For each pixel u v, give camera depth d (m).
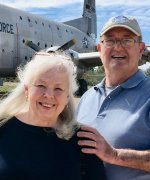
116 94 3.42
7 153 2.45
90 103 3.68
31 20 23.27
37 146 2.48
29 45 19.27
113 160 2.89
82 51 29.69
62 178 2.44
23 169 2.40
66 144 2.54
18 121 2.57
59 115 2.67
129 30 3.53
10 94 2.68
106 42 3.63
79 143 2.59
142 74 3.54
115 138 3.23
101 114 3.44
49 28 25.19
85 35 30.47
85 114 3.64
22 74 2.65
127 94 3.38
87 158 2.64
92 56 22.45
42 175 2.40
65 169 2.47
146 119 3.19
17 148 2.46
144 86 3.37
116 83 3.61
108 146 2.83
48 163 2.44
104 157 2.78
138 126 3.19
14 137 2.51
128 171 3.10
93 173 2.66
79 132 2.62
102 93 3.65
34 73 2.53
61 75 2.52
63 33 26.91
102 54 3.70
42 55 2.59
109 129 3.30
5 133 2.54
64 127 2.57
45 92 2.50
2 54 20.77
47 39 24.75
